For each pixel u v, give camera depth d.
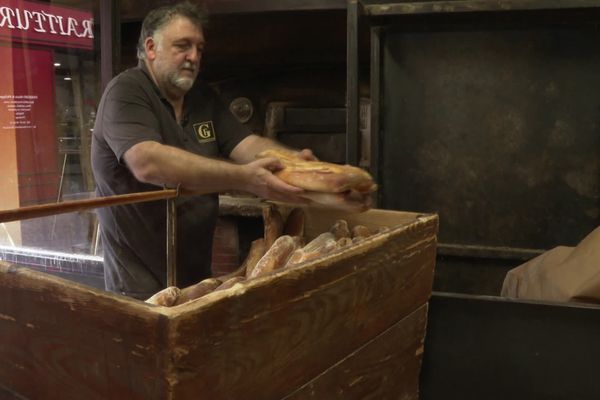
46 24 2.53
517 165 2.32
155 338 0.64
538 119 2.28
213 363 0.68
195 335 0.65
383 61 2.38
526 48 2.24
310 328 0.87
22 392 0.85
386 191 2.47
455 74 2.33
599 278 1.38
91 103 2.67
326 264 0.89
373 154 2.42
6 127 2.51
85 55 2.64
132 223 1.50
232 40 2.81
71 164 2.68
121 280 1.54
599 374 1.33
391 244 1.10
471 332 1.41
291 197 1.06
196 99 1.71
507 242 2.38
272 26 2.67
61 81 2.62
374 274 1.05
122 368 0.68
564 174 2.29
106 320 0.69
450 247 2.42
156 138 1.34
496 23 2.25
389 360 1.19
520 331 1.37
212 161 1.15
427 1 2.20
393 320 1.18
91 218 2.61
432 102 2.37
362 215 1.44
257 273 1.05
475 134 2.35
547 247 2.34
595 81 2.20
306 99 3.15
